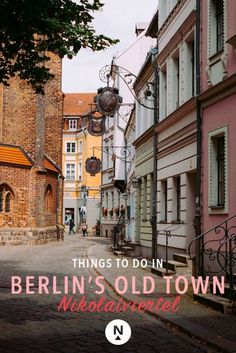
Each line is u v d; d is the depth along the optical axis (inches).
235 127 527.5
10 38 404.8
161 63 869.8
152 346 312.3
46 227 1563.7
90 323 379.6
